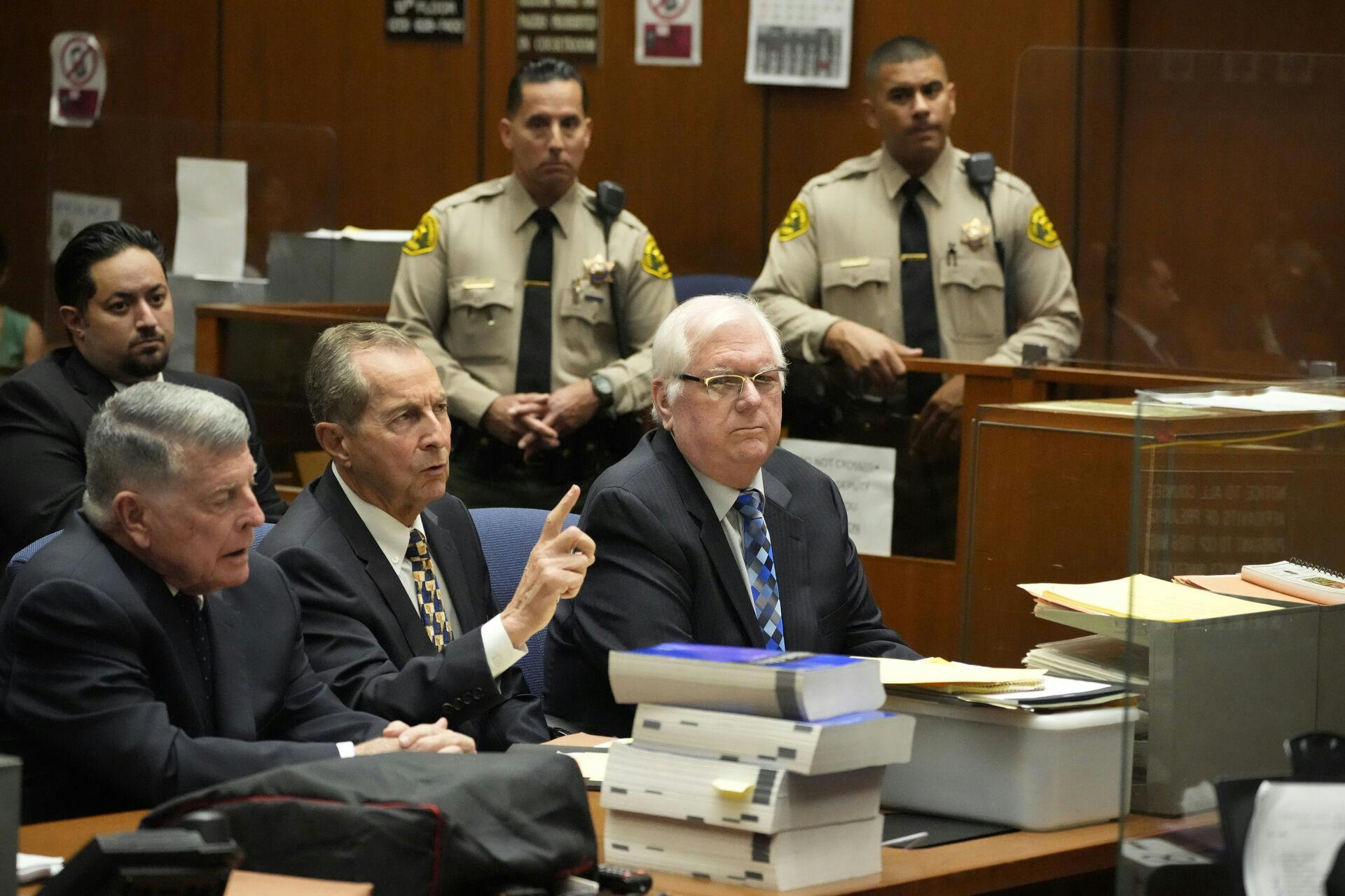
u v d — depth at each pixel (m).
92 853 1.79
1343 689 2.80
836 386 4.75
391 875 2.07
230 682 3.03
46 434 4.66
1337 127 4.99
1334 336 5.06
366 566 3.49
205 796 2.15
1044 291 5.40
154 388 2.93
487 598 3.77
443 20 8.54
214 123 7.07
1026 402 4.47
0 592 4.27
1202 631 2.62
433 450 3.49
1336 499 2.79
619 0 8.15
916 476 4.63
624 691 2.54
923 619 4.63
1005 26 7.35
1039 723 2.80
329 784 2.16
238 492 2.91
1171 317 5.26
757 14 7.84
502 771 2.23
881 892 2.46
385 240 6.89
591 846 2.27
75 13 9.41
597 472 5.62
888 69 5.49
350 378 3.45
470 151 8.58
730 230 8.02
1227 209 5.16
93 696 2.80
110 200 7.22
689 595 3.41
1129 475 3.67
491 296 5.82
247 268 7.01
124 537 2.92
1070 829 2.85
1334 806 2.47
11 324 7.43
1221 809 2.54
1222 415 2.70
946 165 5.52
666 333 3.47
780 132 7.88
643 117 8.16
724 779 2.40
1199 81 5.14
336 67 8.83
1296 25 6.76
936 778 2.91
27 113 9.41
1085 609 3.08
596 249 5.86
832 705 2.42
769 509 3.55
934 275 5.49
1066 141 5.35
